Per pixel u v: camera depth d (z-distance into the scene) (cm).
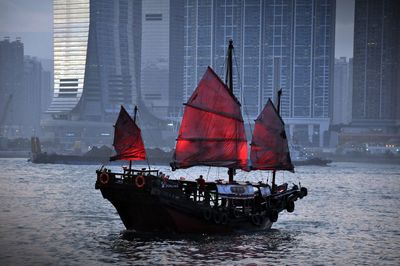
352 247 8956
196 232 9050
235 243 8775
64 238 9069
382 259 8156
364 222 11756
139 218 8975
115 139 9169
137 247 8300
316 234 10062
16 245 8512
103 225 10431
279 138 10888
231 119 9600
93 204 13850
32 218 11288
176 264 7431
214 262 7569
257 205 9800
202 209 8894
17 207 13112
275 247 8662
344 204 15350
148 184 8575
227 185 9244
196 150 9294
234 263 7556
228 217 9200
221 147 9506
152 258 7700
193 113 9219
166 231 8962
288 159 10994
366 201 16400
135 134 8994
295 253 8338
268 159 10681
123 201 8850
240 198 9375
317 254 8350
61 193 16738
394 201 16575
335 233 10256
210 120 9388
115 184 8775
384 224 11512
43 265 7325
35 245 8512
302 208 14062
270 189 10369
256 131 10550
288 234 9938
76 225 10419
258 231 9919
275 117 10875
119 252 8019
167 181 8906
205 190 9112
